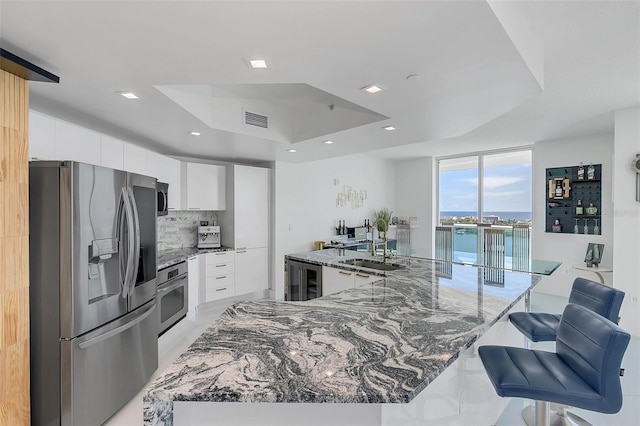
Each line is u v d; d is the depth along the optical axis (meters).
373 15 1.36
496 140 5.21
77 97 2.36
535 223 5.38
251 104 3.52
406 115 2.74
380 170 7.19
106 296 2.28
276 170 5.32
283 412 1.15
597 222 4.75
